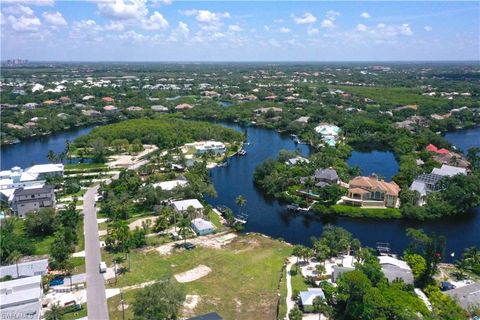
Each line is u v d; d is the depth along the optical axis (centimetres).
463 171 17112
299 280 10012
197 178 16562
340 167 18900
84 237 12431
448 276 10256
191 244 11975
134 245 11681
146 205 15125
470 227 13688
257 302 9138
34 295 8719
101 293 9369
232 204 15938
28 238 12481
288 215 14900
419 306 7969
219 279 10125
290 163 19475
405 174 17188
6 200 15662
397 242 12569
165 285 8281
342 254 11294
